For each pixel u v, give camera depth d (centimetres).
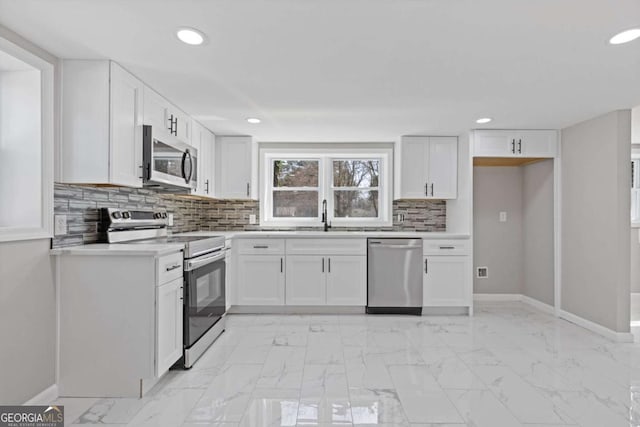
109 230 259
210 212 464
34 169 202
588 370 252
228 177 427
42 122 204
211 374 245
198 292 270
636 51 205
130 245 238
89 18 172
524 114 332
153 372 214
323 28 182
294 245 393
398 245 390
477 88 266
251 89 269
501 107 311
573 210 368
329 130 396
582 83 255
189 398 213
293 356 276
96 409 201
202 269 280
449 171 421
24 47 192
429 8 163
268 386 228
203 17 171
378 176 475
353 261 393
